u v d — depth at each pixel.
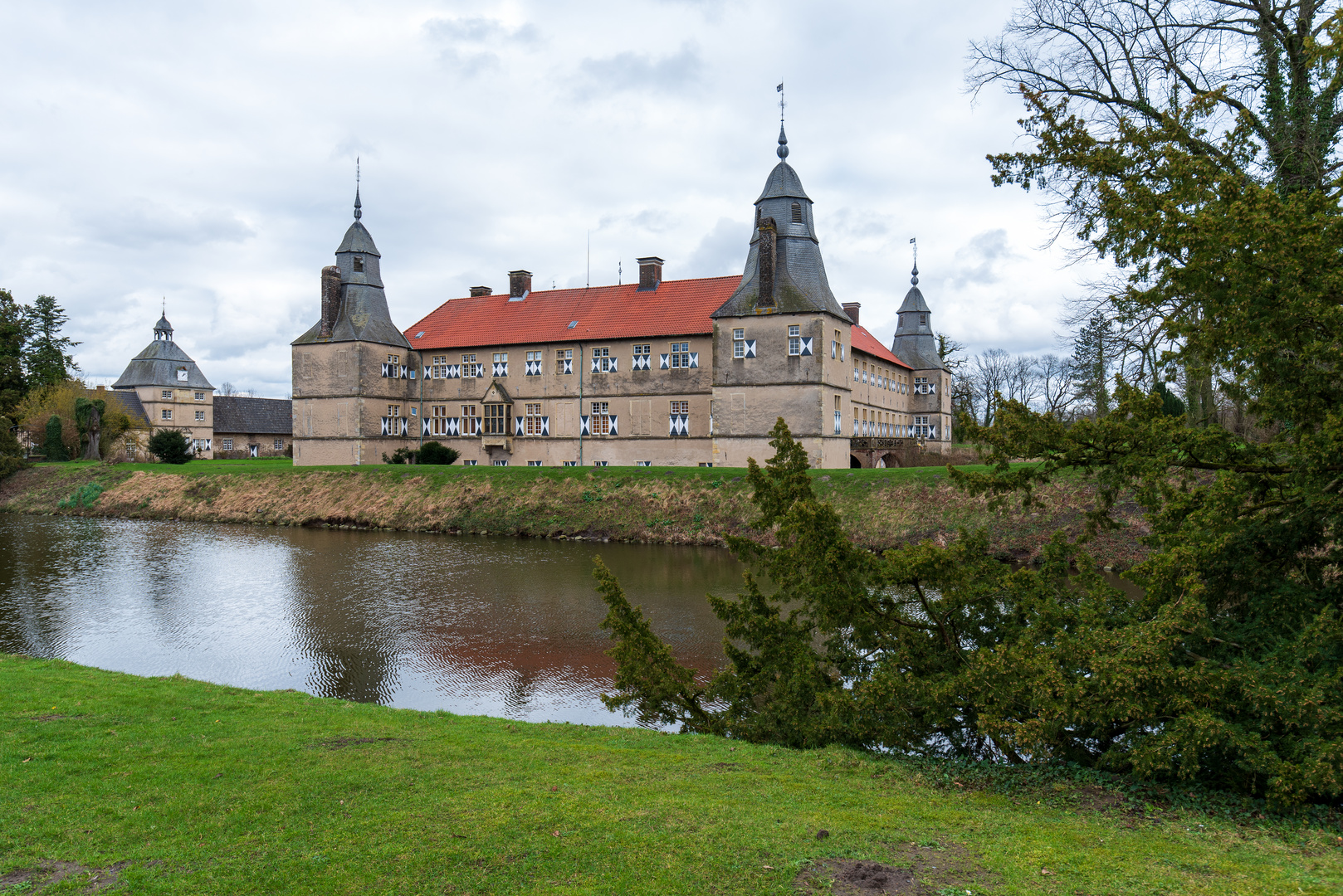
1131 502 25.11
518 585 24.03
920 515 28.89
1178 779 7.84
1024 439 9.01
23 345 53.97
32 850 6.31
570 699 14.10
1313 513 8.11
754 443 39.84
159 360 92.94
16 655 14.69
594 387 46.75
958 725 9.11
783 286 39.84
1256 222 7.11
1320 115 11.21
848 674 10.25
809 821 6.79
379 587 23.83
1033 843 6.39
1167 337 9.40
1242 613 8.70
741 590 23.08
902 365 60.59
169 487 46.84
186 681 12.91
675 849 6.20
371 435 49.38
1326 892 5.47
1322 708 6.91
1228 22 12.73
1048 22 13.88
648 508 34.94
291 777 8.00
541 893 5.55
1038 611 9.47
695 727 11.02
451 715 11.40
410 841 6.36
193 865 6.05
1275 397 8.02
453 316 53.72
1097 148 8.77
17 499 49.19
